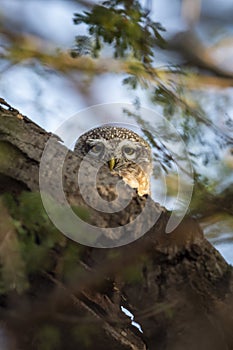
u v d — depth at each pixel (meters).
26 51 7.30
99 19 7.14
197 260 6.57
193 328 6.73
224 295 6.64
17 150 6.48
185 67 7.26
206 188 6.49
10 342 6.51
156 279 6.59
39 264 6.09
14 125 6.62
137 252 6.32
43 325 6.39
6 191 6.32
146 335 6.88
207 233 6.48
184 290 6.62
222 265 6.62
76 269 6.22
